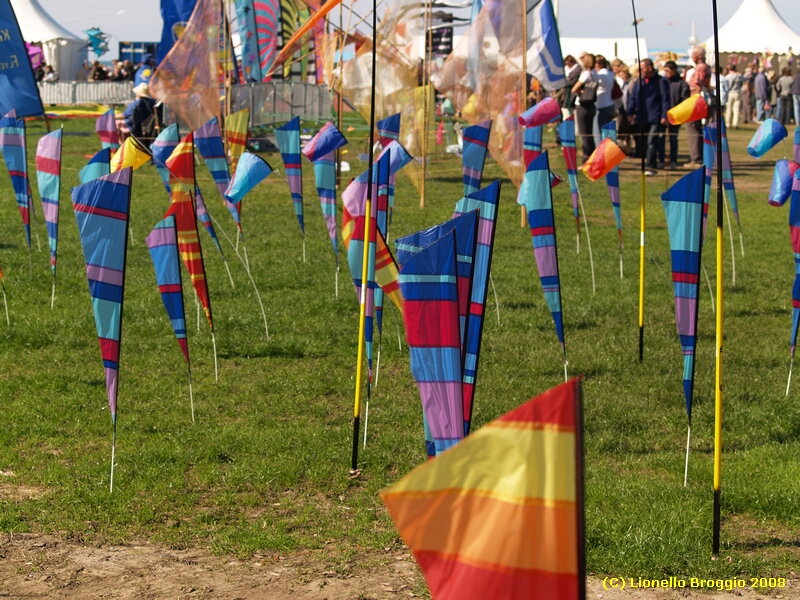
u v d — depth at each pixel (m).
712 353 9.87
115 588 5.19
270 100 26.77
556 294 8.02
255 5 28.62
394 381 8.94
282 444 7.25
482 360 9.45
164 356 9.45
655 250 15.30
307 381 8.80
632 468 7.02
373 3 6.29
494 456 2.90
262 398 8.39
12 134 11.27
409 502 2.92
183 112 20.33
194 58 20.08
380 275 6.85
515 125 15.87
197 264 8.30
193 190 8.70
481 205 5.35
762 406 8.24
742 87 36.84
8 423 7.68
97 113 36.06
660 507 6.12
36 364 9.20
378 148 18.31
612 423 7.84
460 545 2.91
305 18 29.38
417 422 7.88
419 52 18.27
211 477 6.67
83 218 6.21
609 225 17.64
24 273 12.49
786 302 12.14
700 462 7.03
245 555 5.57
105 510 6.13
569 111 23.14
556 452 2.87
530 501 2.88
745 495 6.28
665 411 8.16
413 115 18.09
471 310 5.35
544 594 2.88
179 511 6.18
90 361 9.30
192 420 7.79
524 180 7.93
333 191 10.95
